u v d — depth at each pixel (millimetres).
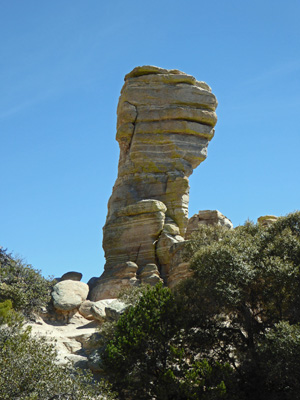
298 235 41875
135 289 42969
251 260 38094
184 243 50750
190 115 60031
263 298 36281
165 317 34531
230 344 35812
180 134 59812
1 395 25656
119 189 58875
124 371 32719
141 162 59000
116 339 34500
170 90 60719
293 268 35906
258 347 33156
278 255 38219
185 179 57906
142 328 33938
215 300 36219
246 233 43062
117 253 55281
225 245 38625
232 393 31156
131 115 60281
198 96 61094
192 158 59531
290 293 35688
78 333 43875
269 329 34844
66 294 49156
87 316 48781
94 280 57375
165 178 58438
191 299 36938
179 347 34406
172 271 50250
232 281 36312
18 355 27828
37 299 46375
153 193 58000
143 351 33219
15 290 44219
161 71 62000
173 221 56469
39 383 26438
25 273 47500
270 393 32594
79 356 39000
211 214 59344
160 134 59562
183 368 32094
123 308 42156
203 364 31781
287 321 32938
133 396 32062
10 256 49125
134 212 55875
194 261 39688
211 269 36969
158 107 60406
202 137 60594
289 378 30844
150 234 54781
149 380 32031
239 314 36906
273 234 42000
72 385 27109
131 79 61688
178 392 30469
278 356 31188
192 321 35688
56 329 46000
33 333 42000
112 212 58062
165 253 53594
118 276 52531
